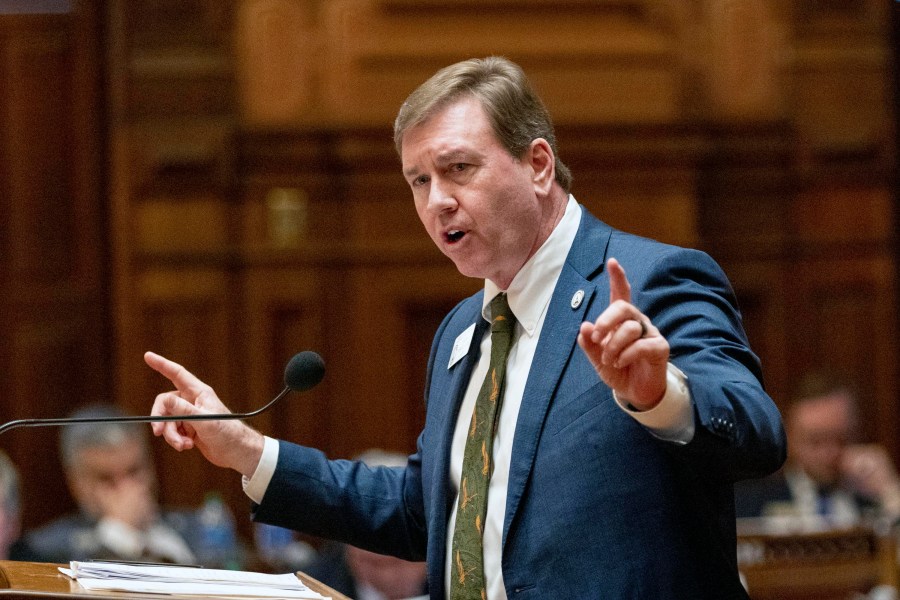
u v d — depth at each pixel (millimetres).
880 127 22438
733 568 7023
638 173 22078
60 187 22719
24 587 6262
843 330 22469
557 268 7773
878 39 22469
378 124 21828
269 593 6637
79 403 22547
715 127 22156
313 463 8516
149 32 22031
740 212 22391
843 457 19469
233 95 21984
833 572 15023
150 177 21922
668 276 7211
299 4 21984
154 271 21922
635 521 6922
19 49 22734
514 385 7672
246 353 21906
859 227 22516
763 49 22266
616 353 5992
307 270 22047
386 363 22078
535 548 7082
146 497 16297
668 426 6344
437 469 7969
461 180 7520
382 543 8625
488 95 7602
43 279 22672
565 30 22031
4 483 15453
